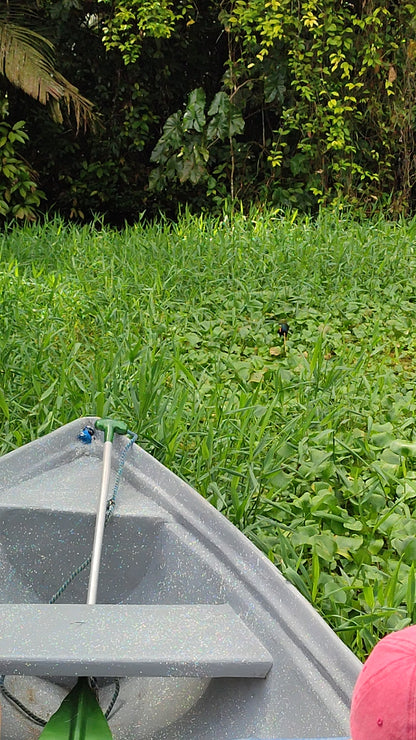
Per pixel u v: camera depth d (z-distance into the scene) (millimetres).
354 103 10797
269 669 2129
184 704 2395
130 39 10875
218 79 12820
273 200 11266
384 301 6613
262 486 3492
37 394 4227
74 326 5668
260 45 10680
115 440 3336
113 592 2951
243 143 11594
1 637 2123
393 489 3627
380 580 2895
